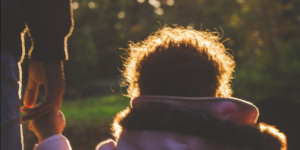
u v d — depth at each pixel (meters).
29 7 1.39
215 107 1.30
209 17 25.97
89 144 7.59
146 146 1.30
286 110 2.43
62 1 1.42
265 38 11.26
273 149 1.28
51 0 1.40
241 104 1.31
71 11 1.48
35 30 1.40
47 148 1.40
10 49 1.31
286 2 11.55
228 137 1.26
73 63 21.91
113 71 26.45
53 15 1.40
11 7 1.31
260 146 1.26
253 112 1.32
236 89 12.33
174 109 1.30
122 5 27.89
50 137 1.42
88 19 25.47
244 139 1.26
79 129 9.38
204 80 1.35
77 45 22.17
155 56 1.39
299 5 11.48
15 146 1.29
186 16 29.03
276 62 11.96
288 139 2.38
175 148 1.28
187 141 1.28
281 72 11.89
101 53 26.33
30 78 1.51
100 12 25.75
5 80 1.28
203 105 1.30
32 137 8.10
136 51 1.52
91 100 18.73
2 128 1.25
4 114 1.27
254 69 12.11
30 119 1.41
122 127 1.39
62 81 1.45
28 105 1.54
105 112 13.59
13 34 1.32
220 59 1.41
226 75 1.42
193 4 28.30
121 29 27.19
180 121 1.28
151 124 1.31
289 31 11.50
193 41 1.42
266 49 11.81
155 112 1.31
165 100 1.31
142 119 1.32
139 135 1.33
